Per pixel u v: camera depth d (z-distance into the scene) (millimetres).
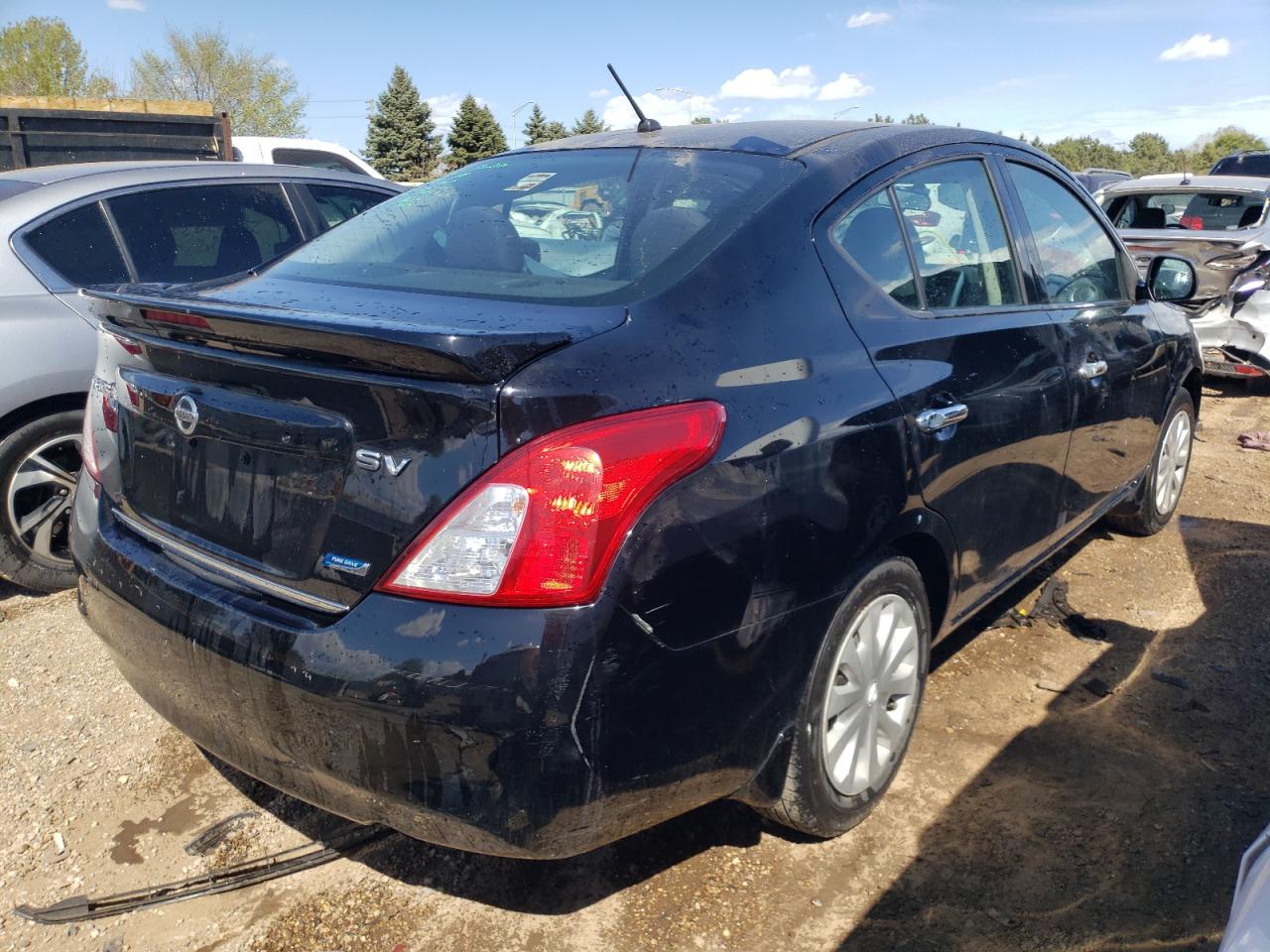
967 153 3184
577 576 1808
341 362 1915
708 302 2201
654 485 1905
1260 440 6609
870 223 2676
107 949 2309
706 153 2789
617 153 2953
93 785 2932
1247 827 2666
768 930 2342
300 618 1987
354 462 1929
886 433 2426
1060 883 2473
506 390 1800
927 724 3195
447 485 1830
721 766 2111
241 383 2123
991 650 3701
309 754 1972
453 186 3096
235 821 2768
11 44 50031
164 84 54312
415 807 1882
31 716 3318
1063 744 3078
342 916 2404
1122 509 4578
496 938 2328
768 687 2176
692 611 1968
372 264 2668
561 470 1806
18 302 4078
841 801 2516
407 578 1858
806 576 2223
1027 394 3047
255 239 4918
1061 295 3508
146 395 2379
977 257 3086
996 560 3086
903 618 2656
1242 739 3100
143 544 2377
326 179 5312
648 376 1969
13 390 4016
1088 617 3975
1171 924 2326
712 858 2586
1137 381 3947
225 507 2180
